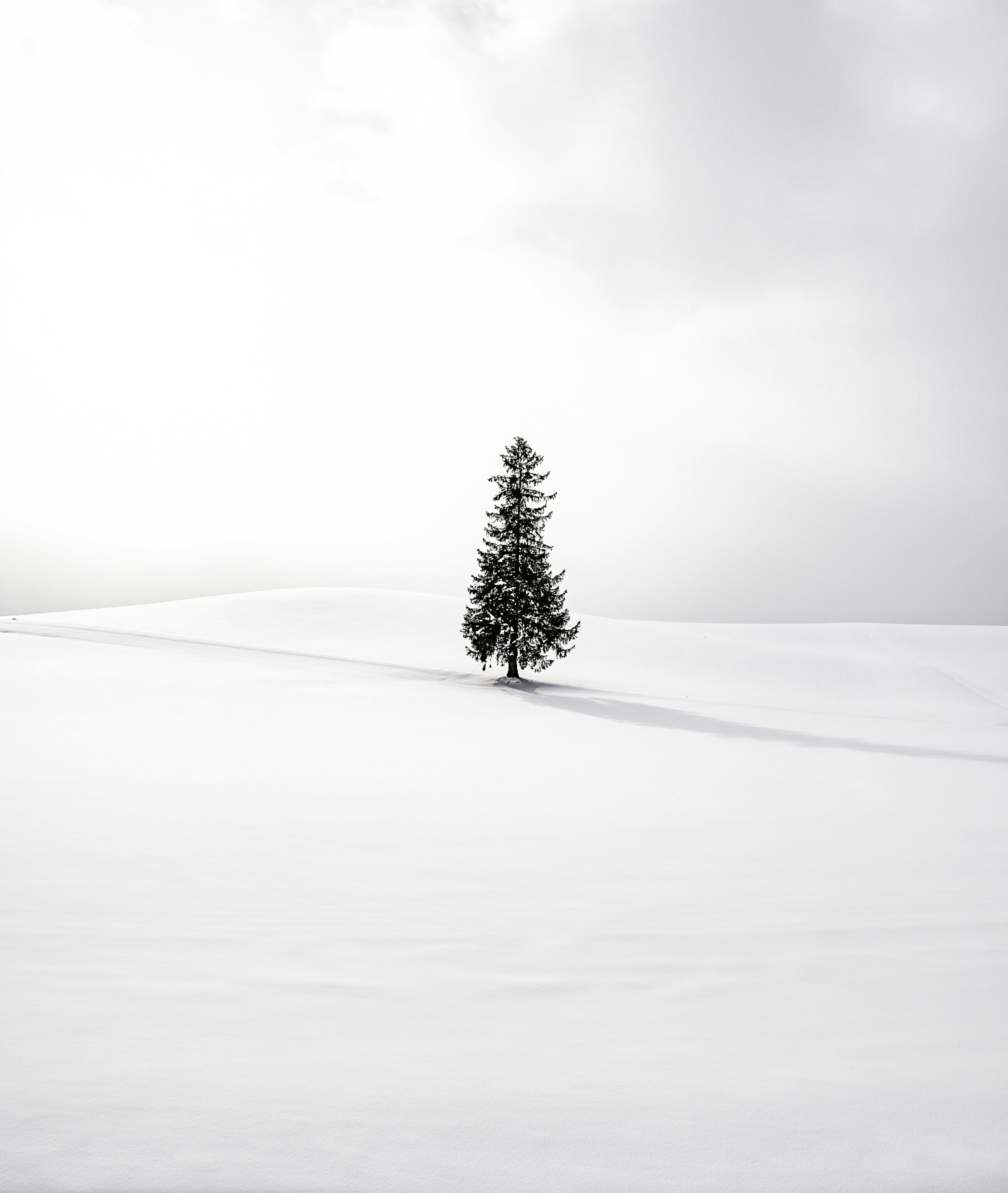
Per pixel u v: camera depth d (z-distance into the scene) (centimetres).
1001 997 337
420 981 346
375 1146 208
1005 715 3838
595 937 423
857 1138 217
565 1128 220
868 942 418
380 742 1521
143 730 1512
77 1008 299
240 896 489
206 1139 209
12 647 3609
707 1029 297
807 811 910
